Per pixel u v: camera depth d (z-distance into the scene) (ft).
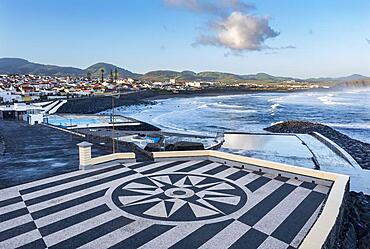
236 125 198.59
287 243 26.53
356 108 313.94
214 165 51.19
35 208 33.09
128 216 31.32
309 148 95.20
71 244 26.05
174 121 217.77
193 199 36.01
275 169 46.34
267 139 111.14
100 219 30.63
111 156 51.08
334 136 132.46
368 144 118.93
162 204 34.40
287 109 310.04
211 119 231.09
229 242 26.61
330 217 28.35
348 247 32.40
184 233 28.07
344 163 76.07
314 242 23.38
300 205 34.53
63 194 37.19
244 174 46.21
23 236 27.27
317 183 42.19
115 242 26.45
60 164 51.78
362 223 41.98
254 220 30.76
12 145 72.13
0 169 48.34
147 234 27.84
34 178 43.45
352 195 51.93
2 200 35.24
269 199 36.24
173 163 52.26
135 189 39.14
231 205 34.37
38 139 81.97
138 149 62.75
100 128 141.79
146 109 319.88
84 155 47.50
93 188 39.40
